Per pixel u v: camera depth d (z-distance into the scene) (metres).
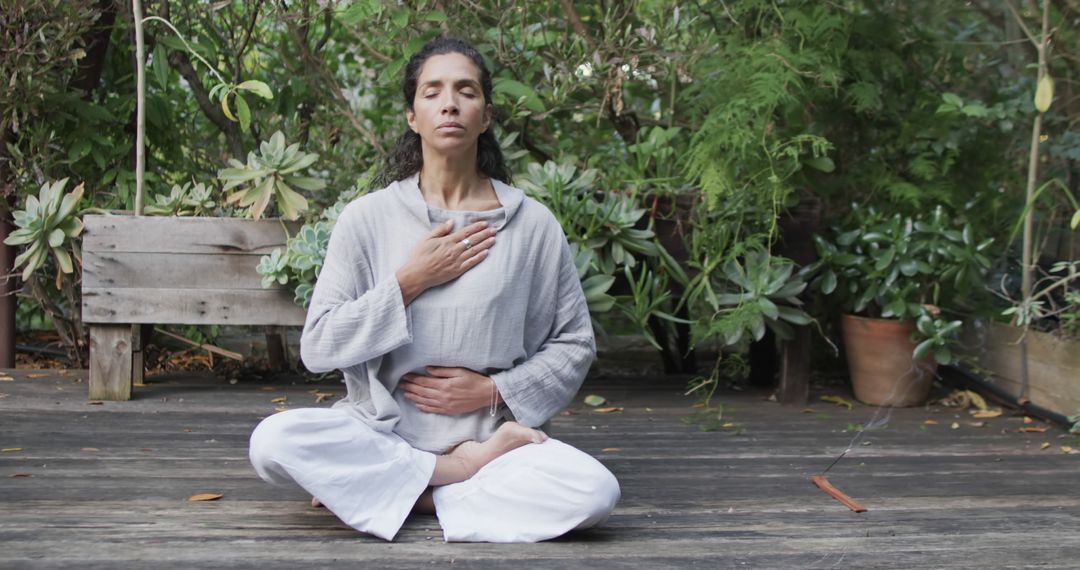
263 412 3.10
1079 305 3.19
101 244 3.12
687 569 1.90
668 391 3.59
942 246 3.25
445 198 2.17
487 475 2.06
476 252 2.08
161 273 3.14
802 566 1.93
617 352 4.11
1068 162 3.48
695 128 3.47
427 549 1.96
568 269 2.24
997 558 2.00
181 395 3.29
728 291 3.38
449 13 3.49
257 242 3.17
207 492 2.29
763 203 3.22
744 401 3.45
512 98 3.54
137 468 2.47
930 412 3.33
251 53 3.94
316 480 1.98
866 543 2.07
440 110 2.07
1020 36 3.50
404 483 2.06
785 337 3.32
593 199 3.31
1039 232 3.31
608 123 3.87
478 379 2.11
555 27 3.63
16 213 3.13
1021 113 3.38
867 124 3.54
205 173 3.95
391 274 2.09
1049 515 2.28
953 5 3.52
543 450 2.04
